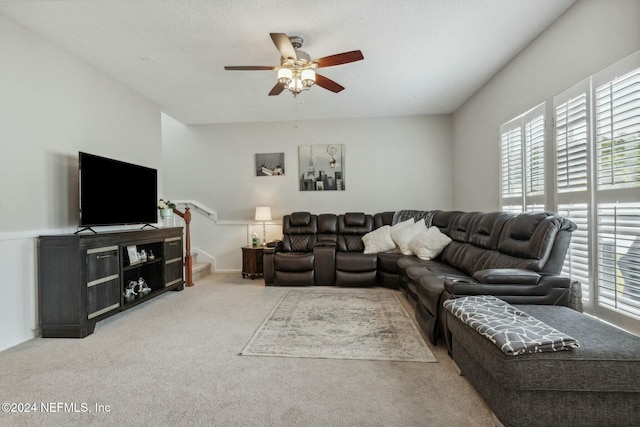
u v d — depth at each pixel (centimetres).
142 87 408
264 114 536
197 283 491
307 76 275
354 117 565
